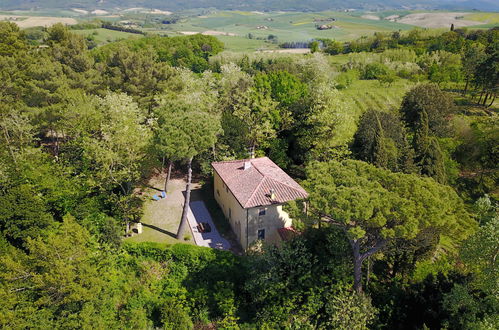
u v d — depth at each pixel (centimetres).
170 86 6631
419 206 2955
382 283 3891
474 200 5497
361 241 3509
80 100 5509
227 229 4631
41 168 4434
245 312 3756
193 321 3656
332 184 3272
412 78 10588
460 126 6525
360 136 5525
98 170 4672
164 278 3909
